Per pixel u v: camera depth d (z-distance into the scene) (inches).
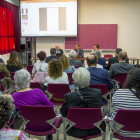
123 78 130.9
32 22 295.6
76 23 294.2
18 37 372.8
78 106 69.0
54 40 311.3
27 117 70.6
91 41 307.3
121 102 65.2
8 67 157.1
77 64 163.2
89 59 109.1
